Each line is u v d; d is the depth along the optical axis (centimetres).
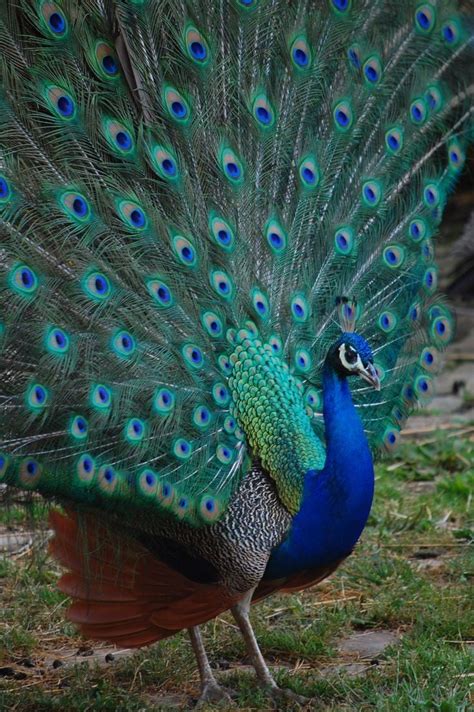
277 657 1155
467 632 1179
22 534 1184
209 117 1117
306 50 1168
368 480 1032
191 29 1116
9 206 1001
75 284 1005
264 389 1055
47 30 1048
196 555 1023
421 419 2092
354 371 1030
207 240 1086
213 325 1059
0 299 970
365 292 1163
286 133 1152
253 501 1021
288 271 1124
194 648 1071
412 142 1216
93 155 1060
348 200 1174
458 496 1655
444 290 2659
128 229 1045
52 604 1291
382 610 1236
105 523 996
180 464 1002
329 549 1037
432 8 1234
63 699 1048
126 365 998
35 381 959
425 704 973
